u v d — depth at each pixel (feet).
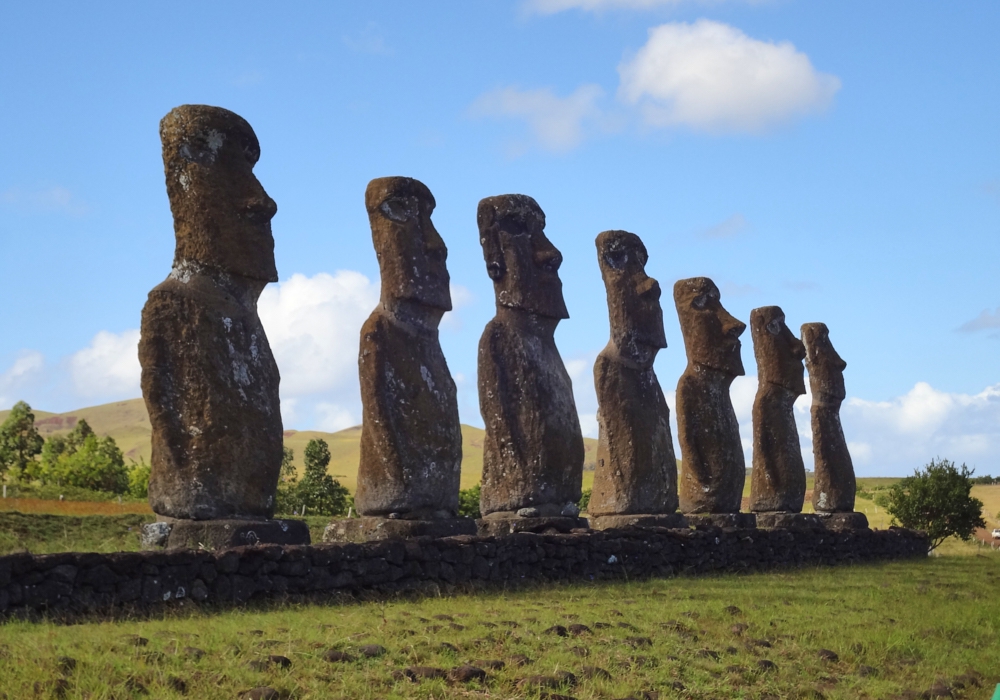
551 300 61.41
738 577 61.67
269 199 46.47
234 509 43.34
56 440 154.61
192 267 44.57
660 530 61.72
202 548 38.29
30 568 32.27
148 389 42.83
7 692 23.62
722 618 42.19
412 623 34.68
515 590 48.32
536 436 59.11
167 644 28.27
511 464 59.00
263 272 45.93
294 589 39.50
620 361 68.54
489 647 32.27
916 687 35.42
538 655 32.17
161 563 35.37
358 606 39.06
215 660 27.55
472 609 39.52
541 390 59.72
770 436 85.66
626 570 57.62
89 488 127.85
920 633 42.88
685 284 77.66
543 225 63.00
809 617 44.04
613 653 33.55
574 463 60.08
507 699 27.84
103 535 60.64
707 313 76.69
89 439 145.18
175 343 43.27
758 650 37.32
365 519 50.93
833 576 65.31
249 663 27.27
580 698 28.73
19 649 26.23
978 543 124.47
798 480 85.66
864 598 51.75
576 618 38.68
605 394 68.03
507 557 49.78
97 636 28.48
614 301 69.51
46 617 31.37
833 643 39.40
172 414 42.93
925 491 117.70
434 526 50.70
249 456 44.06
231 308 44.91
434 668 28.94
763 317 87.40
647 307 69.92
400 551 44.16
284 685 26.23
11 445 150.30
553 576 52.75
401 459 51.06
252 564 38.11
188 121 45.34
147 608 34.68
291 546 39.99
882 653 38.75
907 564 81.76
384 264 53.31
